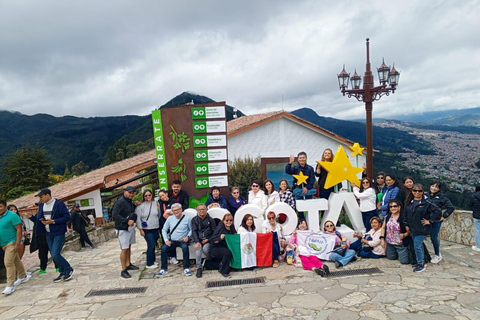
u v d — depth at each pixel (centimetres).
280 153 1644
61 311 526
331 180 793
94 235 1288
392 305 467
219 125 864
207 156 863
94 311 518
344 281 584
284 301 510
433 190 653
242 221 745
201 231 697
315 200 790
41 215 670
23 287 670
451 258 690
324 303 491
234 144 1581
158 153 858
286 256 722
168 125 854
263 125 1611
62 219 671
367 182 789
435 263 659
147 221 726
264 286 589
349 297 508
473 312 431
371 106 995
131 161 1766
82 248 1146
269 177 1555
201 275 669
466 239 813
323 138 1720
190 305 518
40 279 724
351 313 449
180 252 767
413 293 507
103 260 897
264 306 495
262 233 709
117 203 691
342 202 799
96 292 613
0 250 685
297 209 793
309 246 707
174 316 477
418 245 622
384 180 805
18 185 3269
